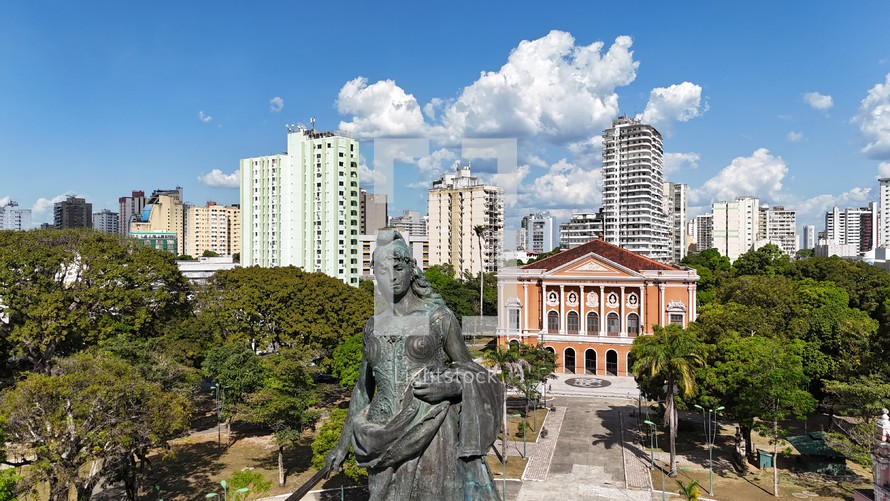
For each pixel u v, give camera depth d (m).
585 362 64.56
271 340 50.78
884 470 25.23
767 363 33.38
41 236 43.09
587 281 64.19
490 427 7.04
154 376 34.34
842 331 42.53
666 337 35.88
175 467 36.00
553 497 32.09
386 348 7.02
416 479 6.88
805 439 36.97
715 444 41.06
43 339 40.22
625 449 40.28
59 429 24.58
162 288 46.19
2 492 20.14
